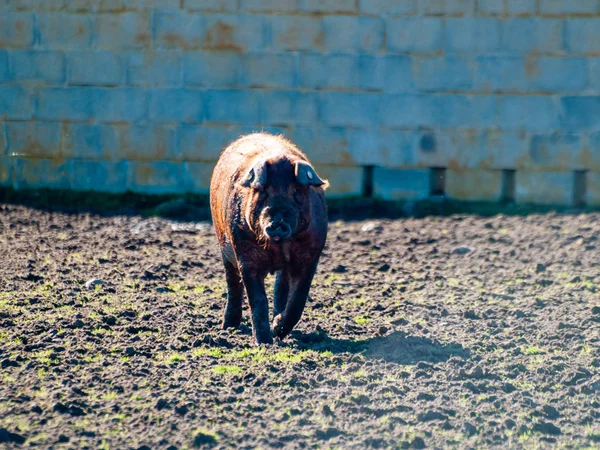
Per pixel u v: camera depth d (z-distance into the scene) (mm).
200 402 10500
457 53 23891
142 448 9281
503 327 13930
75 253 18812
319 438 9664
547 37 23609
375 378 11453
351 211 23688
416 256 19078
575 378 11531
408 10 23844
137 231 21469
